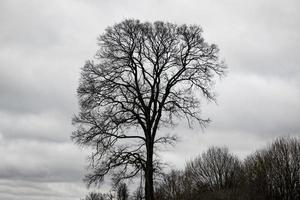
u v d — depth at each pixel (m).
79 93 32.03
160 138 32.16
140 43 32.84
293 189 49.31
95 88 31.81
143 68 32.69
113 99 31.89
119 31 32.81
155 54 32.78
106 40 32.78
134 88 32.12
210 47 33.19
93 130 31.31
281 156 51.88
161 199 43.47
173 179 51.28
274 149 53.62
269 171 51.50
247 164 65.88
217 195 52.84
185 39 32.94
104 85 31.91
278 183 49.78
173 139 32.25
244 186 53.06
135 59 32.62
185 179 61.50
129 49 32.75
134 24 32.81
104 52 32.62
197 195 55.09
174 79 33.00
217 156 75.56
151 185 31.28
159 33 32.78
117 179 31.16
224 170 73.69
